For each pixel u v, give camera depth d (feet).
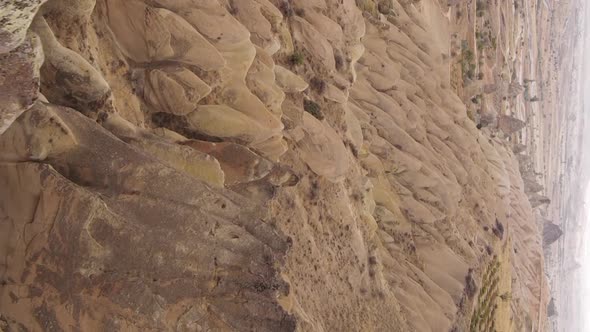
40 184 32.60
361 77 91.66
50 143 34.27
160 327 33.91
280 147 57.21
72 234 32.24
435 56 112.88
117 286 33.06
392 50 100.53
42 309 31.96
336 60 78.59
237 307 36.63
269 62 62.08
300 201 61.41
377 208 82.79
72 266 32.12
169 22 49.60
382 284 71.00
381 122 90.53
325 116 73.05
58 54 38.11
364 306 66.03
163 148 41.37
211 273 36.14
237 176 49.75
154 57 49.01
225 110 53.11
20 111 30.78
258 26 63.31
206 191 38.09
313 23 75.92
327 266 62.03
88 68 39.01
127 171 35.70
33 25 37.40
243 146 51.01
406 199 89.56
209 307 35.88
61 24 40.78
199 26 52.65
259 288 37.35
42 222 32.45
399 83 98.07
